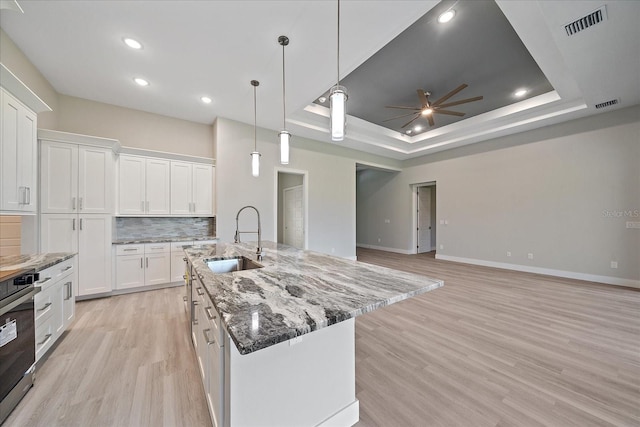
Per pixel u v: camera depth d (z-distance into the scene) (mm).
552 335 2510
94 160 3414
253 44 2654
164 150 4426
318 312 1005
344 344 1420
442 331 2615
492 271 5305
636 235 4078
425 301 3500
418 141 6469
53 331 2172
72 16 2281
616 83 3383
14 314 1572
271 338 806
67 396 1649
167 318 2873
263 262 1984
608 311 3102
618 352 2191
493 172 5820
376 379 1848
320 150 5918
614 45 2635
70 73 3172
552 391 1719
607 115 4332
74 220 3273
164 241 3979
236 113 4363
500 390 1732
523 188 5340
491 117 4984
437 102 3805
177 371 1915
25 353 1664
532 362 2055
